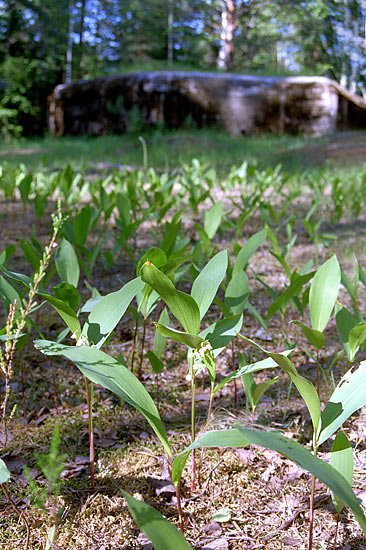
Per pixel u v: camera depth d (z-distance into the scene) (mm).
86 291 3281
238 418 1854
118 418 1883
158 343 1672
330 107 16266
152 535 763
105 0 27359
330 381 2160
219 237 4750
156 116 15539
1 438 1709
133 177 6289
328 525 1344
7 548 1232
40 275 1160
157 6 24594
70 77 25812
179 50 31094
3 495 1430
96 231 5012
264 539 1296
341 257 4141
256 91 15766
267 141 14039
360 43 31906
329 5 29469
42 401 1992
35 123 26109
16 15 25047
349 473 1008
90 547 1251
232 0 20000
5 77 23609
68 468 1562
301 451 857
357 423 1843
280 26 27156
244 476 1557
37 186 5797
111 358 1087
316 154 11367
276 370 2291
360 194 6281
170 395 2045
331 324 2848
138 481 1520
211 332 1256
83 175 6395
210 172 5934
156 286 1058
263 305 3100
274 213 4234
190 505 1423
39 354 2402
